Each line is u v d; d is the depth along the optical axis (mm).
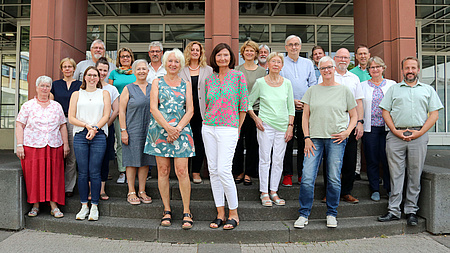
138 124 3680
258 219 3648
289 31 8375
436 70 10367
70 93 3994
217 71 3377
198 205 3686
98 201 3703
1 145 9664
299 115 4250
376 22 5000
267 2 7387
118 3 7414
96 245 3248
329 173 3410
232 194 3340
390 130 3682
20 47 8930
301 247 3225
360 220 3650
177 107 3299
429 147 10164
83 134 3596
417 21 8773
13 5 7586
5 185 3686
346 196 3891
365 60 4496
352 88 3943
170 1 7332
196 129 4125
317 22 8352
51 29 4801
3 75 9805
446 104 10359
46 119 3682
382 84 4121
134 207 3703
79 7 5418
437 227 3541
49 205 3963
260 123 3678
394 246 3244
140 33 8367
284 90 3715
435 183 3541
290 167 4121
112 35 8383
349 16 8258
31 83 4707
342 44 8445
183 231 3322
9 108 9781
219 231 3307
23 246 3229
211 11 4664
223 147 3229
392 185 3678
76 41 5332
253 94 3785
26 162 3682
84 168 3609
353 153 3799
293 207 3678
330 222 3395
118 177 4676
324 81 3479
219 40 4516
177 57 3303
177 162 3346
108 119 3717
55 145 3699
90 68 3643
